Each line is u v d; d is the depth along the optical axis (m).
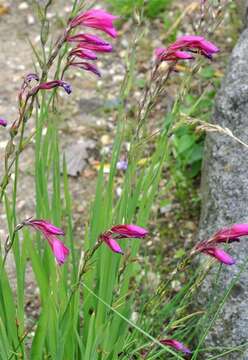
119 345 0.82
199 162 1.29
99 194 0.81
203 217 1.03
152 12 1.63
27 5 1.72
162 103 1.43
